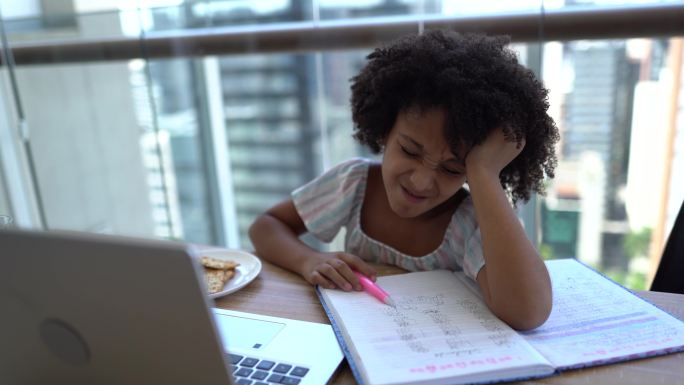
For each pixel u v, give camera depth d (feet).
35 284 1.63
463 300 2.56
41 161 7.26
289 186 8.78
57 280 1.60
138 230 8.63
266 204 8.89
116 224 8.65
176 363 1.66
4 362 1.88
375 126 3.09
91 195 8.16
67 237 1.52
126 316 1.60
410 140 2.67
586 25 4.21
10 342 1.81
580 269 2.94
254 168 8.64
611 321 2.38
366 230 3.34
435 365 2.01
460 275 2.85
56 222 7.79
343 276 2.76
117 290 1.56
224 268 2.96
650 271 5.08
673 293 2.83
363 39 5.04
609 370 2.03
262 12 5.72
